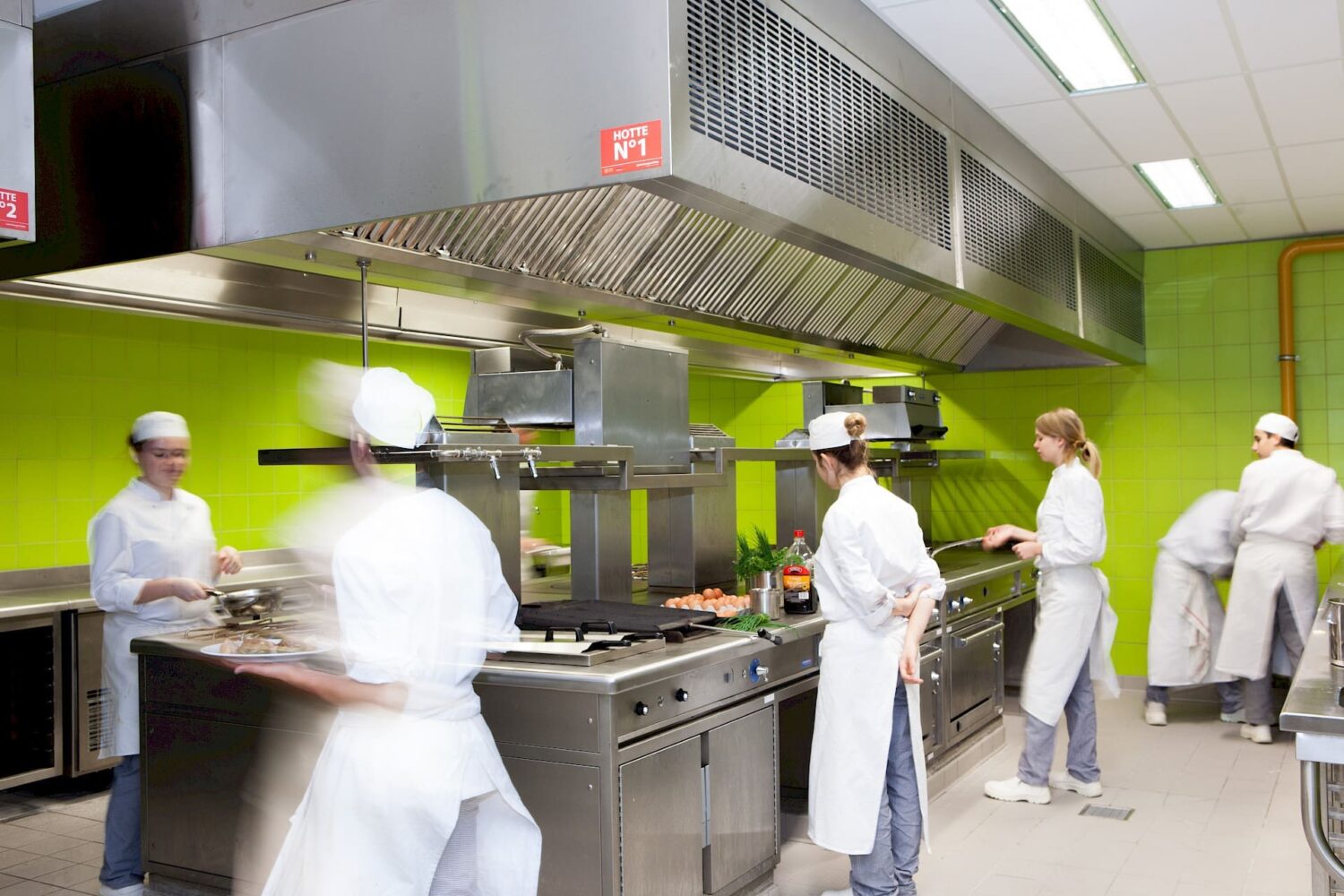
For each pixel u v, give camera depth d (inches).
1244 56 134.0
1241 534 202.4
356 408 89.1
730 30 91.3
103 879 126.3
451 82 89.4
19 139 79.4
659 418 145.6
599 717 100.3
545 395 138.6
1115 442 245.1
